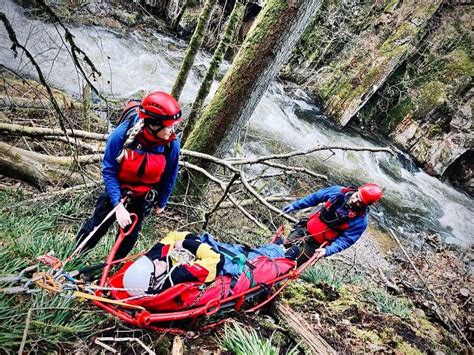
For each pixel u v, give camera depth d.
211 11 5.25
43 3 2.59
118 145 2.66
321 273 5.00
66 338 2.55
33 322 2.36
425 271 8.07
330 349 3.37
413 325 4.70
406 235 9.58
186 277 2.89
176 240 3.16
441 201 12.16
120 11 11.80
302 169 5.20
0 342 2.26
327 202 4.27
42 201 4.08
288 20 4.41
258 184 8.10
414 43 13.39
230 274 3.16
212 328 3.09
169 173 2.93
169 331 2.85
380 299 5.12
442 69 13.53
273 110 12.45
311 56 14.32
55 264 2.45
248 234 5.81
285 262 3.73
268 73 4.71
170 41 12.58
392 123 14.14
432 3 13.01
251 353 2.83
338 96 13.62
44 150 5.21
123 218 2.69
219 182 4.72
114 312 2.61
